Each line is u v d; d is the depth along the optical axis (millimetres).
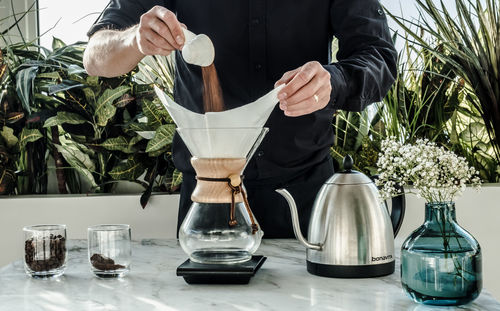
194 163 979
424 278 858
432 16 1976
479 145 2043
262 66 1510
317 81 1021
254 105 966
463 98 2104
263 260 1053
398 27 2244
